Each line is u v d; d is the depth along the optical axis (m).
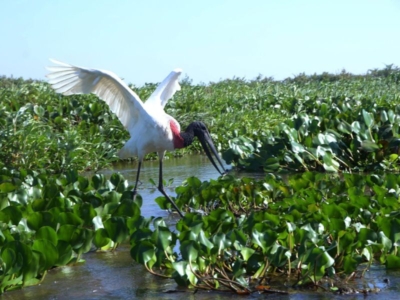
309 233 5.06
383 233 5.27
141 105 7.14
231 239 5.06
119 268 5.37
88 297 4.66
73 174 8.04
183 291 4.73
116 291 4.78
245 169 10.45
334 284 4.78
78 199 6.70
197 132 7.54
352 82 23.22
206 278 4.72
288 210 6.02
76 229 5.38
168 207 7.28
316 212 5.72
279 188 7.32
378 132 10.37
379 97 17.98
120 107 7.36
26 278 4.79
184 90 17.20
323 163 9.61
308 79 28.39
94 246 6.07
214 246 4.80
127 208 6.30
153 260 4.91
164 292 4.72
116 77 6.95
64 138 11.05
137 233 5.14
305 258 4.77
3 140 10.15
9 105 13.12
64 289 4.85
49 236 5.14
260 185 7.32
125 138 12.48
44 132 11.09
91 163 11.03
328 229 5.50
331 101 15.89
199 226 5.13
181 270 4.66
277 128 10.88
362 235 5.23
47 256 4.90
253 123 14.26
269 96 17.61
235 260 4.91
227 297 4.57
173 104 14.59
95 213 6.11
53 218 5.66
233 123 14.14
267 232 4.93
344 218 5.64
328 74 29.14
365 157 10.10
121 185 7.75
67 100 13.41
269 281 4.87
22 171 8.14
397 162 10.09
